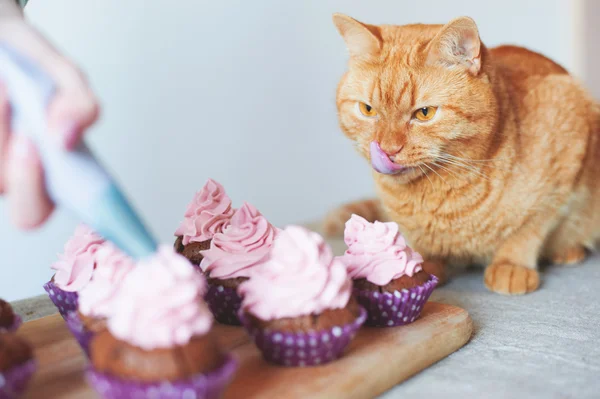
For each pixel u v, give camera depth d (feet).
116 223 1.30
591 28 4.75
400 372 1.62
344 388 1.50
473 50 2.17
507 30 4.47
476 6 4.27
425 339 1.70
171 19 3.10
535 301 2.16
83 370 1.59
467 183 2.26
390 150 2.17
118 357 1.34
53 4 2.78
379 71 2.22
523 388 1.58
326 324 1.54
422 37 2.28
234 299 1.79
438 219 2.35
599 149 2.52
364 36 2.27
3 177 1.32
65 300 1.80
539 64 2.58
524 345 1.81
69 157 1.26
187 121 3.23
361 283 1.78
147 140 3.11
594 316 2.00
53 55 1.25
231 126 3.40
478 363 1.71
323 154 3.86
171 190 3.22
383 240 1.82
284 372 1.55
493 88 2.25
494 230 2.34
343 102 2.35
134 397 1.33
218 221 2.03
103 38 2.93
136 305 1.34
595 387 1.57
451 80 2.17
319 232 3.16
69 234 3.00
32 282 2.93
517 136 2.29
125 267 1.57
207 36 3.24
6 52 1.25
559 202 2.37
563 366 1.68
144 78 3.06
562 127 2.35
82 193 1.27
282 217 3.70
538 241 2.38
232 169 3.44
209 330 1.41
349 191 4.06
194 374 1.33
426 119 2.20
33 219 1.31
